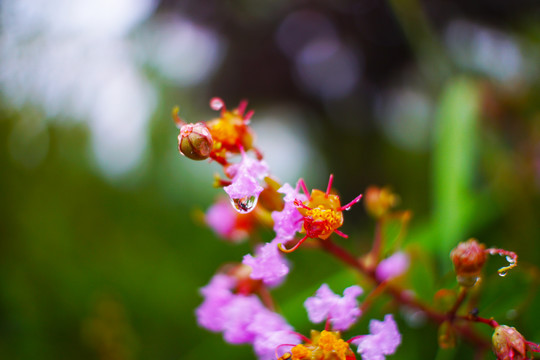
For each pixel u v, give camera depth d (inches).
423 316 10.0
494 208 11.9
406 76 18.1
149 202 15.8
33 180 15.4
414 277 9.5
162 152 16.6
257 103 19.1
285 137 18.2
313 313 7.4
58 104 15.9
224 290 8.6
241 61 18.9
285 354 7.3
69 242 14.7
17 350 12.7
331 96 18.9
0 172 15.0
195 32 18.9
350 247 14.8
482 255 7.4
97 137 16.5
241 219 9.6
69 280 13.8
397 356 10.7
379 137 17.7
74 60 16.1
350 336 10.7
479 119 13.0
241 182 7.0
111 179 16.1
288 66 19.1
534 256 11.3
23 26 15.3
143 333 13.2
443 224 10.7
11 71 15.3
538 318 9.4
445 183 11.1
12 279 13.7
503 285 9.5
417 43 15.6
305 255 14.1
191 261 14.5
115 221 15.4
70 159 16.0
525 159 12.7
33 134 15.7
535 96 14.1
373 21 18.2
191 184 16.1
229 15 19.0
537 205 12.1
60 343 12.9
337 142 18.2
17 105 15.4
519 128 13.6
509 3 16.3
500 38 15.9
